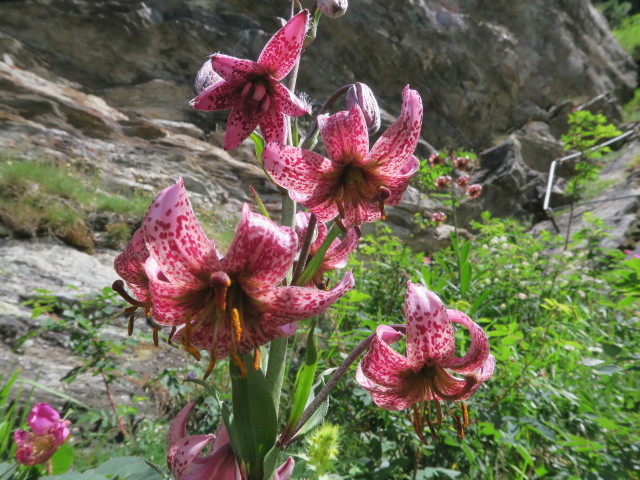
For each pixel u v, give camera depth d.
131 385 0.34
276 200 0.86
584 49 1.55
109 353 0.36
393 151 0.13
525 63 1.41
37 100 0.78
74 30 0.93
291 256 0.11
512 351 0.25
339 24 1.16
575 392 0.24
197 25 1.01
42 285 0.41
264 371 0.14
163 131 0.89
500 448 0.23
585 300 0.45
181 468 0.13
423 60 1.26
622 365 0.23
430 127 1.28
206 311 0.11
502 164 1.23
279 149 0.13
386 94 1.24
